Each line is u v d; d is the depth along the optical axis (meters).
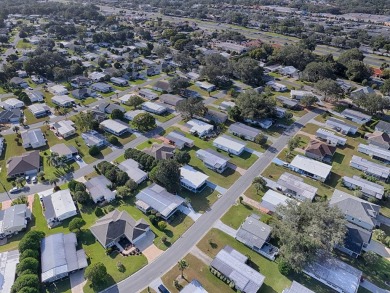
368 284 62.66
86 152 105.50
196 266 66.12
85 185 87.31
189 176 91.31
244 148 108.75
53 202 81.06
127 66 180.50
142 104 135.38
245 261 65.94
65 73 165.00
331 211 65.62
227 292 60.75
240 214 80.31
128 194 85.56
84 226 76.12
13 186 89.69
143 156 96.50
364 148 105.38
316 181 92.44
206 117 125.94
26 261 61.75
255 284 60.09
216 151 106.44
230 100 144.38
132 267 65.56
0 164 99.19
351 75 168.12
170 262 66.94
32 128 120.31
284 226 65.75
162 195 83.50
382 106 127.38
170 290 60.97
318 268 63.06
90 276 59.31
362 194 85.69
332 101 144.38
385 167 95.81
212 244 71.44
